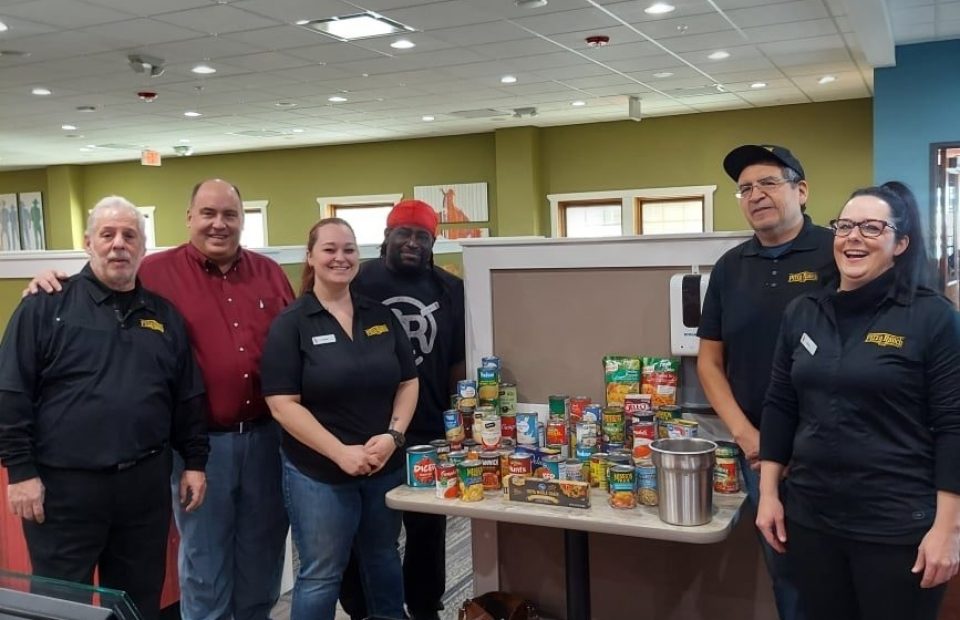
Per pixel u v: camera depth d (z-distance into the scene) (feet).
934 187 23.76
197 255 7.54
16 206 47.24
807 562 5.56
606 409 7.12
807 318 5.58
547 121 35.12
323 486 7.00
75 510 6.38
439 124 34.88
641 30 20.40
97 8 17.30
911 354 5.03
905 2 18.97
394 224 8.56
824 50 23.18
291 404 6.93
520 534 8.32
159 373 6.78
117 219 6.48
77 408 6.37
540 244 7.99
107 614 2.44
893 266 5.22
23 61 21.93
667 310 7.58
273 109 30.30
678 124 34.45
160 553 6.93
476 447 7.16
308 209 41.37
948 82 23.31
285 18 18.43
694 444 6.19
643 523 5.94
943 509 4.95
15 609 2.54
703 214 34.65
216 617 7.54
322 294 7.21
